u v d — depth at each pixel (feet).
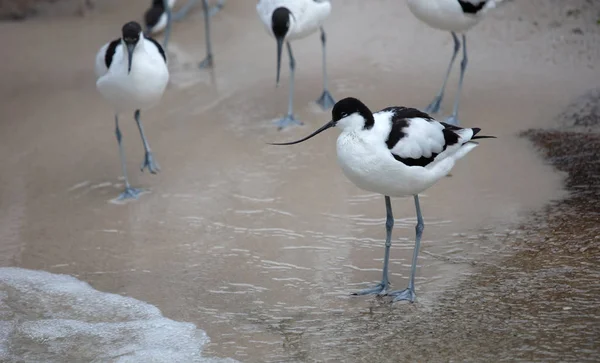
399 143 26.81
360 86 47.96
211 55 52.65
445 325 26.89
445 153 27.86
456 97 42.96
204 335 27.45
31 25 61.67
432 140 27.40
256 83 50.06
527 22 52.42
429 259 31.40
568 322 26.27
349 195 37.22
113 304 29.78
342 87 48.11
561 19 52.03
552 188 35.63
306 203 36.70
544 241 31.53
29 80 52.03
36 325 28.71
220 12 61.41
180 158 41.86
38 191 39.47
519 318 26.78
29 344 27.68
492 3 40.86
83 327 28.45
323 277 30.76
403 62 50.62
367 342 26.35
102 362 26.45
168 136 44.24
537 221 33.12
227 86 49.93
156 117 46.50
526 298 27.89
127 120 46.42
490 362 24.62
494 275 29.63
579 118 41.68
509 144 39.96
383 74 49.29
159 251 33.53
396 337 26.48
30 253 33.91
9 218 36.99
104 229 35.68
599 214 32.94
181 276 31.53
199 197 37.96
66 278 31.91
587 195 34.60
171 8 59.00
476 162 38.63
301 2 43.45
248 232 34.55
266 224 35.12
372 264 31.45
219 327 27.89
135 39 35.76
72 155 42.98
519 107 43.80
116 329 28.25
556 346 25.11
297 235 34.06
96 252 33.78
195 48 55.98
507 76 47.65
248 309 28.96
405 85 47.70
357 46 53.31
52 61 54.85
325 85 46.39
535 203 34.60
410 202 35.96
